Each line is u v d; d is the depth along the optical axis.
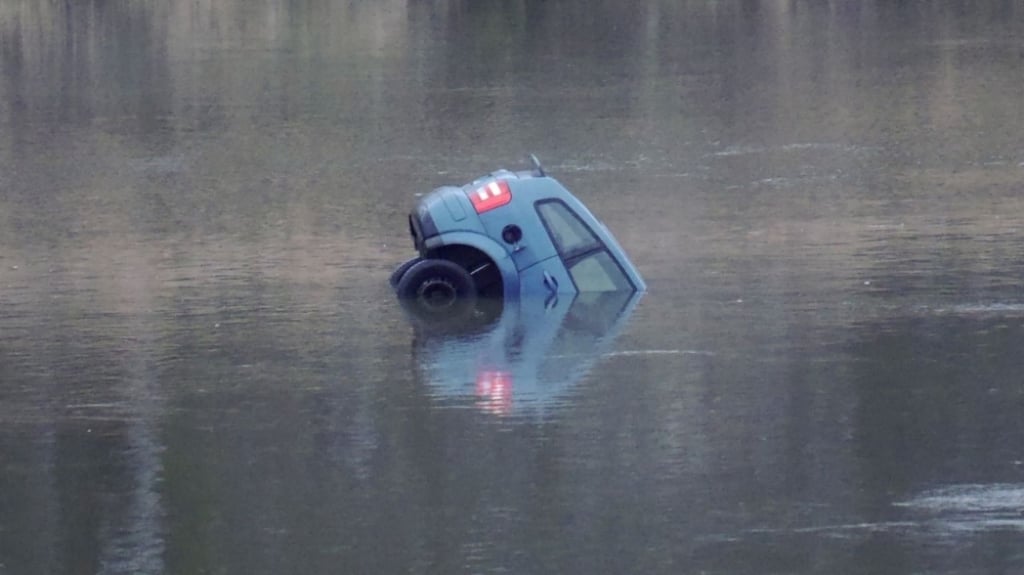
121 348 43.25
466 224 48.16
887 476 31.25
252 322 46.03
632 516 29.59
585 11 161.38
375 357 41.38
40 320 47.12
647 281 49.97
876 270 50.44
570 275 48.12
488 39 142.75
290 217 66.12
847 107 97.56
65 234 63.81
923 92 103.81
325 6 168.75
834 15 157.88
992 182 69.69
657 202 66.94
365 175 77.62
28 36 154.12
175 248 59.69
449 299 47.69
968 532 28.42
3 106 109.62
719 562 27.44
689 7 163.62
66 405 37.72
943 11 159.38
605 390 37.44
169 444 34.53
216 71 124.69
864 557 27.52
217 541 28.92
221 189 74.75
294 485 31.77
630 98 103.75
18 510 30.89
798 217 61.91
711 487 30.94
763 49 132.88
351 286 51.06
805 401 36.06
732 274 50.78
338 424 35.59
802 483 31.00
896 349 40.19
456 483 31.55
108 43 146.88
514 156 82.44
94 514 30.47
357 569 27.61
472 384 38.44
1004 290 46.66
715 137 86.56
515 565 27.61
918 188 68.69
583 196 69.31
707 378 38.16
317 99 107.19
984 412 34.91
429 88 111.19
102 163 84.44
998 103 97.56
